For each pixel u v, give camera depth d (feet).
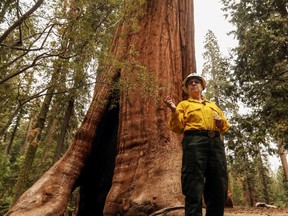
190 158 9.92
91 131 27.17
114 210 20.54
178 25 30.58
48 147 64.39
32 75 22.38
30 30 21.13
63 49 20.26
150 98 24.64
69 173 24.62
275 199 150.51
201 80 11.83
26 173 43.42
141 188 20.01
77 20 19.36
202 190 9.71
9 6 18.08
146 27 29.53
